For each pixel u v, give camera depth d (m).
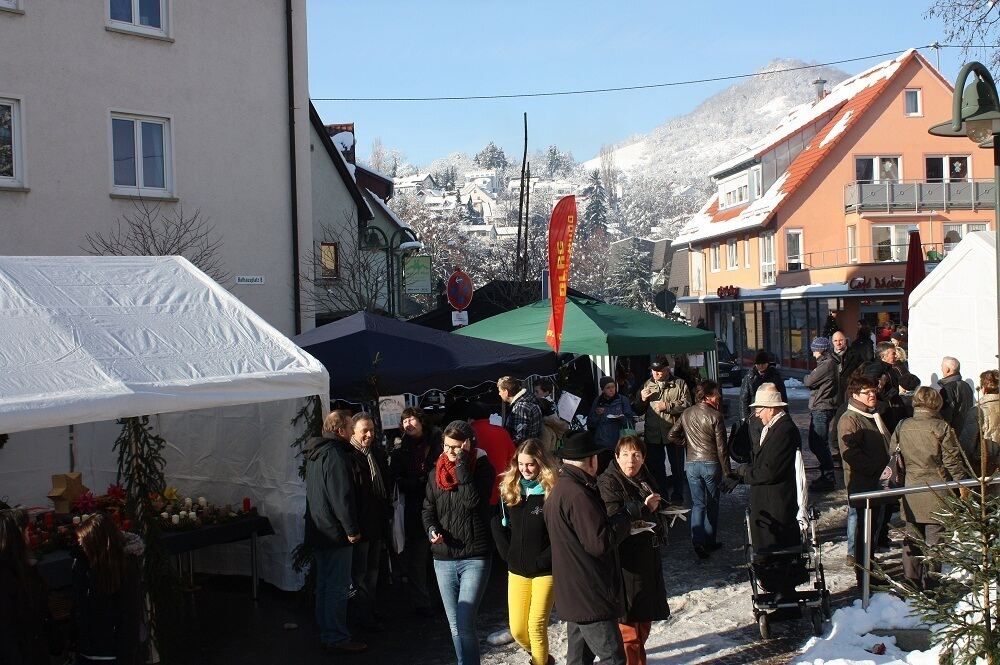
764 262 42.81
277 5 18.50
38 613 5.23
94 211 16.08
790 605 7.30
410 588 8.38
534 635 6.36
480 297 25.42
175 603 7.12
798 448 7.48
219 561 9.61
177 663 7.25
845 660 6.43
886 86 39.78
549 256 12.86
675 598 8.59
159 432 9.89
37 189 15.48
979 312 12.92
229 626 8.17
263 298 18.23
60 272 7.86
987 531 5.07
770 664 6.84
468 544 6.56
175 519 8.45
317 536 7.35
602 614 5.58
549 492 5.80
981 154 40.09
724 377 32.03
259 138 18.23
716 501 9.98
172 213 17.00
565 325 14.90
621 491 6.20
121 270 8.29
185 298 8.09
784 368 40.69
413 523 8.24
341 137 34.84
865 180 40.22
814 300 38.12
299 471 8.52
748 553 7.59
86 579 5.46
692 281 54.41
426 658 7.29
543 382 10.98
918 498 7.48
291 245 18.69
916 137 40.06
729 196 49.94
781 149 44.47
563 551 5.66
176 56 17.09
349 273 23.86
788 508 7.45
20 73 15.31
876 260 39.16
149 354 6.91
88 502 8.24
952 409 11.08
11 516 5.17
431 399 10.36
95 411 5.97
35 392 5.90
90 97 16.05
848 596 8.30
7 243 15.20
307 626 8.14
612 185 168.88
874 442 8.62
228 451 9.55
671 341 15.08
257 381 7.07
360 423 7.70
